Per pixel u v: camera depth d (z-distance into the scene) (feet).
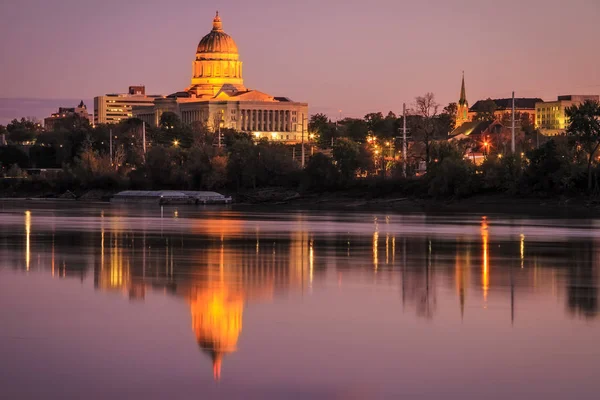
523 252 350.43
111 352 170.40
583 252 351.05
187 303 221.46
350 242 399.65
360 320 199.82
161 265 302.66
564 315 205.67
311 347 174.50
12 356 167.43
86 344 176.35
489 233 453.58
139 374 156.66
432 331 188.34
